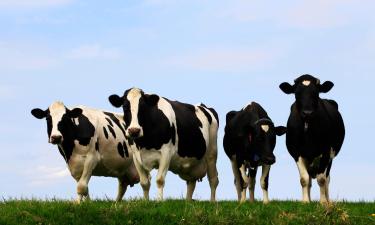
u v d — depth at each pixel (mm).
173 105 19469
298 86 18422
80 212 15281
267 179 19031
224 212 15781
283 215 15656
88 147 18688
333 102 20516
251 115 19781
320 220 15344
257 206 16531
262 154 18984
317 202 17938
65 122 18422
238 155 19625
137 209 15648
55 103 18625
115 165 19938
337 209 15617
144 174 18609
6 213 15211
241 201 18000
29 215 15055
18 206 15914
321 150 18609
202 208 15805
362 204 18094
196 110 20547
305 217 15516
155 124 18328
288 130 18859
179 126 19062
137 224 15039
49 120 18406
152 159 18500
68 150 18594
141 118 18141
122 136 20062
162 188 18375
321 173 18672
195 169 20266
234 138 19984
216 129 21141
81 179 18672
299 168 18609
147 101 18328
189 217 15336
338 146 19891
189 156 19562
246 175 19484
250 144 19250
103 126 19422
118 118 20406
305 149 18578
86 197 18375
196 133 19734
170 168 19578
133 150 18609
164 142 18469
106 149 19422
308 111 17906
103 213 15359
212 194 21281
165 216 15406
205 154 20359
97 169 19703
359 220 15609
